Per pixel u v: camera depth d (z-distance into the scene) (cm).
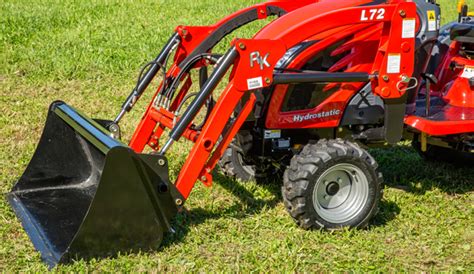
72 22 1239
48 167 515
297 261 429
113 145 405
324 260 438
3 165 592
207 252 444
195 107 435
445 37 594
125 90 860
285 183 463
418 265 439
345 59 496
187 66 486
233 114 507
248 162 540
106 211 411
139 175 413
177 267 420
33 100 801
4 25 1152
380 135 509
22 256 431
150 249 433
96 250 419
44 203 493
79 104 794
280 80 448
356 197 477
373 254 450
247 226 484
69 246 410
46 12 1318
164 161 426
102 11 1387
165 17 1354
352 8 456
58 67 931
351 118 500
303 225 466
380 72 472
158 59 516
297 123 489
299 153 470
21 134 686
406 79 477
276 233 474
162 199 432
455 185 588
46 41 1074
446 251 459
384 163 641
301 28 447
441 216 516
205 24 1284
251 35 1184
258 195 548
